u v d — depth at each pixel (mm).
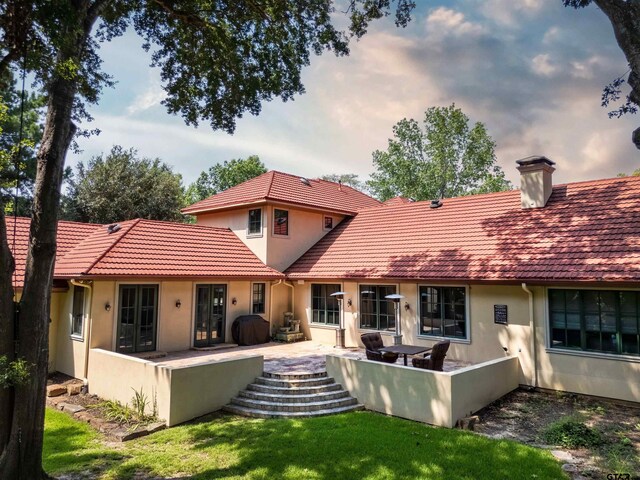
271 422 9406
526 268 12109
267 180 21047
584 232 12562
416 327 14766
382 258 16484
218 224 21172
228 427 9148
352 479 6578
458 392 9203
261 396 10703
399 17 11758
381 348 12188
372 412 10266
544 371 11711
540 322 11891
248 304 17688
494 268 12773
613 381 10617
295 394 10812
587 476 6672
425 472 6762
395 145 40000
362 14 11867
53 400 11422
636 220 12031
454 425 8977
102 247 14633
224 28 11219
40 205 6625
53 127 6797
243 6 11188
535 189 14992
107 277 12688
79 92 9406
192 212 21719
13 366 5895
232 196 20688
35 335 6391
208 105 12922
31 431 6242
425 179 38219
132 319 13906
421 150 40125
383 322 15898
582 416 9695
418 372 9555
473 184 39219
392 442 8016
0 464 6000
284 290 19062
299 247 19844
